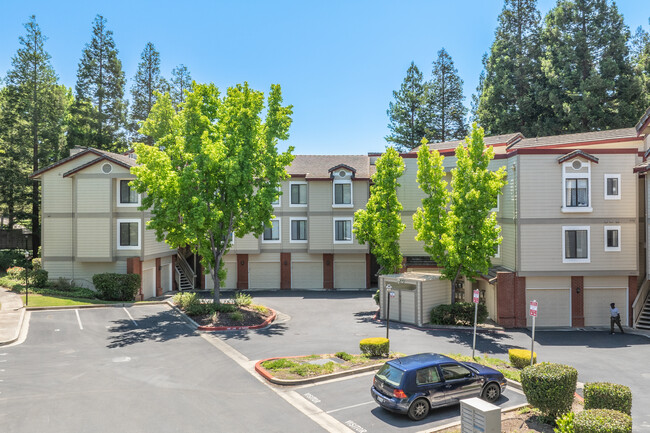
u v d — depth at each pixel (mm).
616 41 49656
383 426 12211
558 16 52812
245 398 14250
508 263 28438
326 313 29609
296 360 18031
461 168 26781
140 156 26234
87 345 20438
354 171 39531
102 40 56469
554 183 26812
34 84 47875
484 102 57750
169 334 22672
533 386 11547
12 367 17188
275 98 28859
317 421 12555
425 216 28234
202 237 27609
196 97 27656
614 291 27266
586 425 8867
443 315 26375
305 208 40562
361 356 18594
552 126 50844
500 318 26703
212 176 27438
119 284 31375
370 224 31266
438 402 12898
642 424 12398
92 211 33188
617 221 26766
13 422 12422
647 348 21969
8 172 45344
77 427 12141
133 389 14984
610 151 26750
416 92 60969
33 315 25859
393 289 27500
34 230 47969
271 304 32906
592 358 20016
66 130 54188
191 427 12164
